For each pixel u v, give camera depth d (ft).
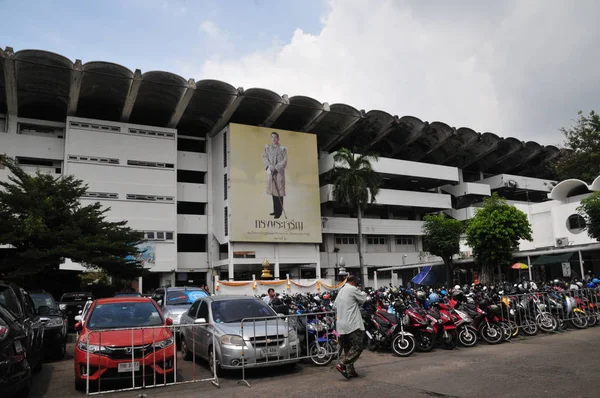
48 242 78.74
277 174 146.20
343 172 146.61
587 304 49.21
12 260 77.36
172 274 139.54
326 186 159.84
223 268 145.79
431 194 181.06
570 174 167.22
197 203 154.92
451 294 50.37
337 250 165.68
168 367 29.25
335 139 167.73
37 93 127.75
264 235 140.56
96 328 30.48
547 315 45.42
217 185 148.25
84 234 84.53
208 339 32.55
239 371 32.42
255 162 143.43
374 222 171.22
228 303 35.42
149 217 137.08
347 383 27.09
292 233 145.07
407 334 36.52
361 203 144.66
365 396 23.67
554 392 22.47
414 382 26.40
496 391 23.25
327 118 156.66
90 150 132.77
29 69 115.34
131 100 128.47
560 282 56.65
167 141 143.64
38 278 85.51
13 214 80.79
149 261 132.98
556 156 206.49
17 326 24.35
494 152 200.54
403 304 39.68
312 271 165.17
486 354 34.73
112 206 132.67
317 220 150.20
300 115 154.20
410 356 36.04
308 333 34.32
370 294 55.57
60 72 118.21
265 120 152.56
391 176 174.91
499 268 115.96
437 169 180.14
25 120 130.93
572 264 109.81
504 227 107.34
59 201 82.64
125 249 87.97
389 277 176.24
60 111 139.33
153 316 32.83
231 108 138.72
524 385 24.16
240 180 140.36
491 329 40.47
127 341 28.27
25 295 34.30
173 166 143.23
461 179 200.03
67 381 31.81
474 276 135.03
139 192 136.98
